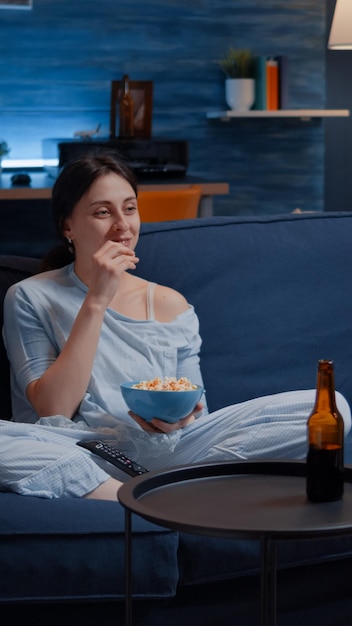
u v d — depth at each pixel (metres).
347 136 5.71
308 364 2.31
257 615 1.74
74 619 1.63
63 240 2.15
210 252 2.29
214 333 2.24
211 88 5.42
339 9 2.68
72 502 1.64
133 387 1.84
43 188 4.46
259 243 2.35
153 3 5.28
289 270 2.35
